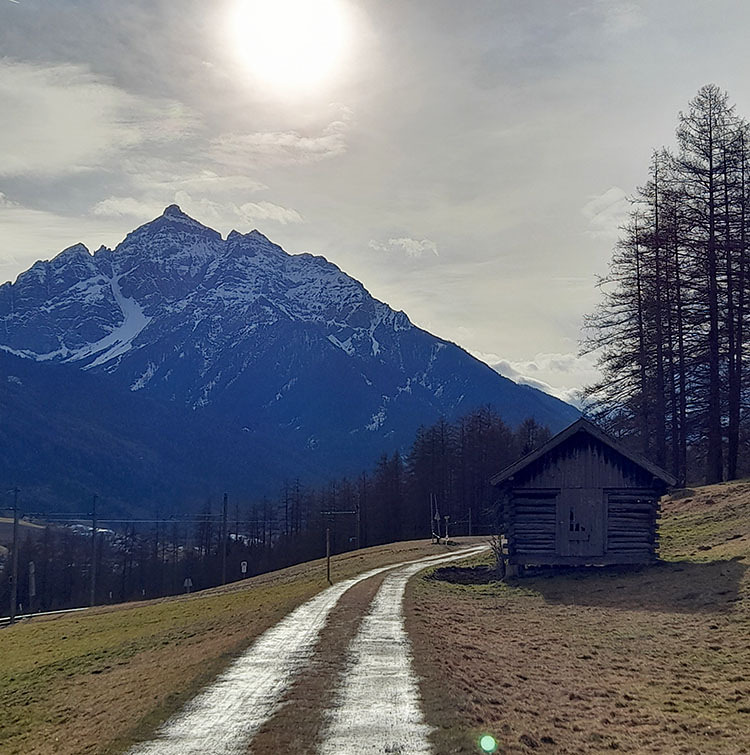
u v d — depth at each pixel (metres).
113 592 133.12
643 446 66.31
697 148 60.31
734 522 47.28
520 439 129.88
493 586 42.53
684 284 60.66
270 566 127.62
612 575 41.44
